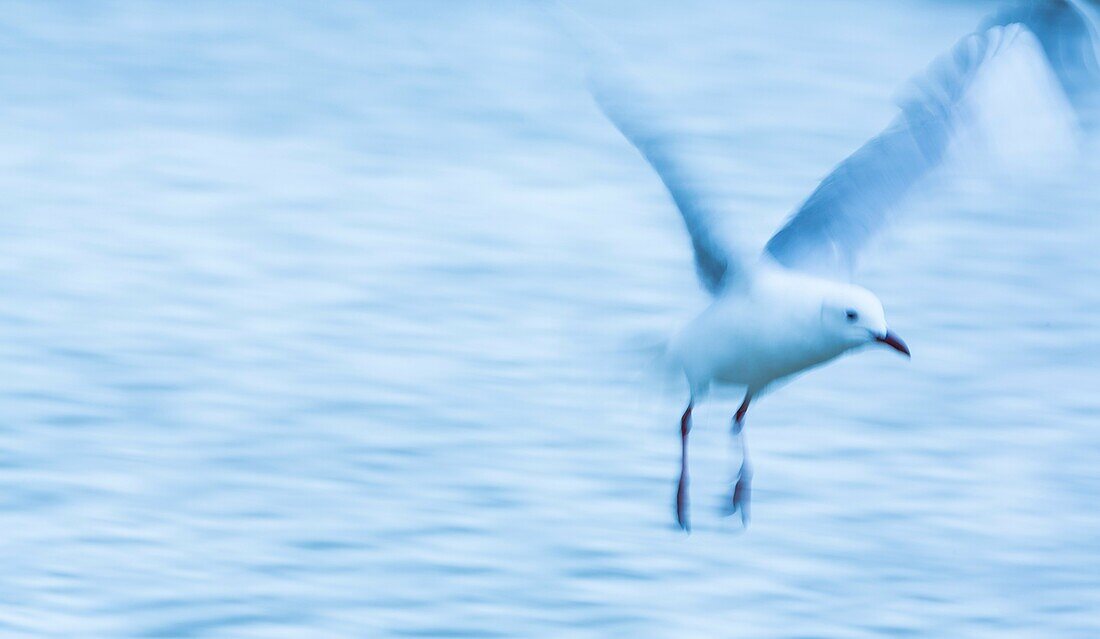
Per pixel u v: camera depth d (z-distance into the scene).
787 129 27.80
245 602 11.45
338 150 25.34
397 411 14.88
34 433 14.16
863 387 16.02
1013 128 8.32
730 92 30.02
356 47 32.50
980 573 12.36
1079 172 23.58
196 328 17.11
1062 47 8.24
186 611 11.30
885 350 17.03
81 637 10.91
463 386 15.56
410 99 28.78
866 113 29.23
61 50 31.31
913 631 11.46
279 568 11.93
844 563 12.38
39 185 22.58
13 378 15.45
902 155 8.59
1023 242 21.58
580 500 13.18
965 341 17.86
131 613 11.25
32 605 11.31
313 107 28.02
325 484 13.34
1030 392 16.25
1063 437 15.12
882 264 20.61
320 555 12.12
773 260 8.87
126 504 12.84
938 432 15.02
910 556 12.53
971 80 8.39
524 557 12.17
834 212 8.77
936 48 34.12
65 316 17.25
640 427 14.65
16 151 24.34
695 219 8.52
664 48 33.16
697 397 9.02
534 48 32.62
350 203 22.42
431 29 34.16
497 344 16.91
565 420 14.75
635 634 11.26
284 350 16.50
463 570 11.96
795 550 12.56
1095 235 22.16
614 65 8.27
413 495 13.16
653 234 21.31
